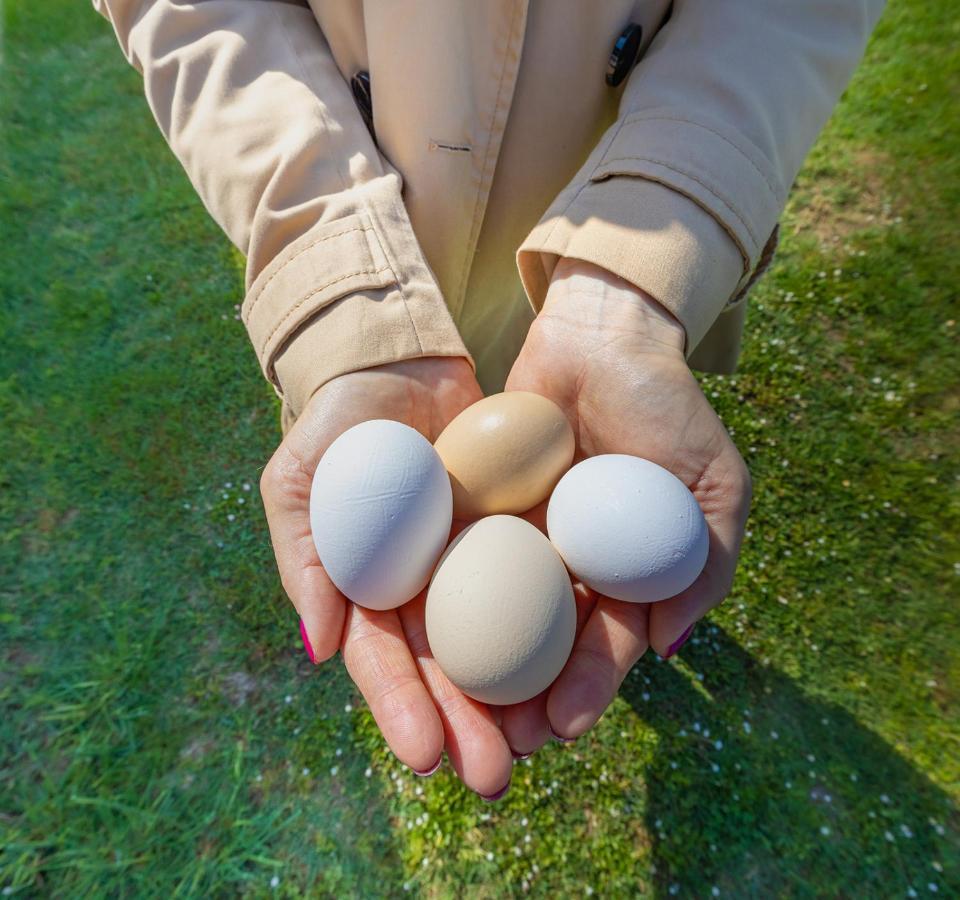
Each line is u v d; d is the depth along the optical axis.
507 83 0.21
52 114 0.64
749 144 0.21
